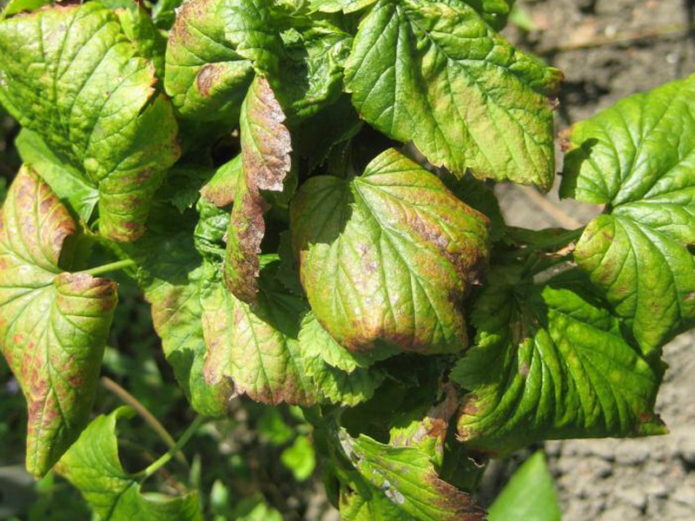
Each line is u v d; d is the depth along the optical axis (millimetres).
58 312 341
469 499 328
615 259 327
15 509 533
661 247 328
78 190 373
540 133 323
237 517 524
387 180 317
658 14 565
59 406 340
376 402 358
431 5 316
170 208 362
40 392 341
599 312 350
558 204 554
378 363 335
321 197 316
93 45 328
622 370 350
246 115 297
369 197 315
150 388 545
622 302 332
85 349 339
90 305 337
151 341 557
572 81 567
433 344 304
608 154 343
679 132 344
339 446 350
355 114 330
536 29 574
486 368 326
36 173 366
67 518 526
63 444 342
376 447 333
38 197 359
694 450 500
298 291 335
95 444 391
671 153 341
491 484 519
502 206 565
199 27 308
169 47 317
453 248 308
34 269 354
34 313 348
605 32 569
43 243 352
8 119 549
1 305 355
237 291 308
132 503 393
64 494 531
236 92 311
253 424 560
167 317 358
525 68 320
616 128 347
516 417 332
